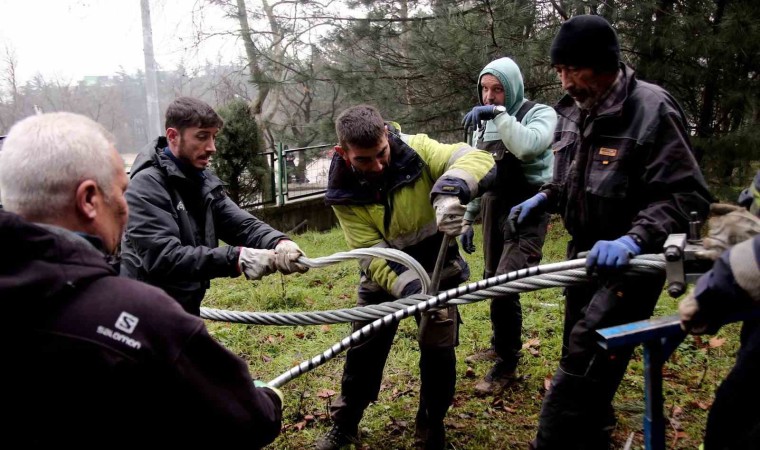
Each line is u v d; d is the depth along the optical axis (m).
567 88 2.37
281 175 9.98
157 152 2.69
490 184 2.72
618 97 2.31
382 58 9.51
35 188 1.38
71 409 1.28
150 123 11.24
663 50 7.05
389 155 2.74
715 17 7.04
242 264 2.57
